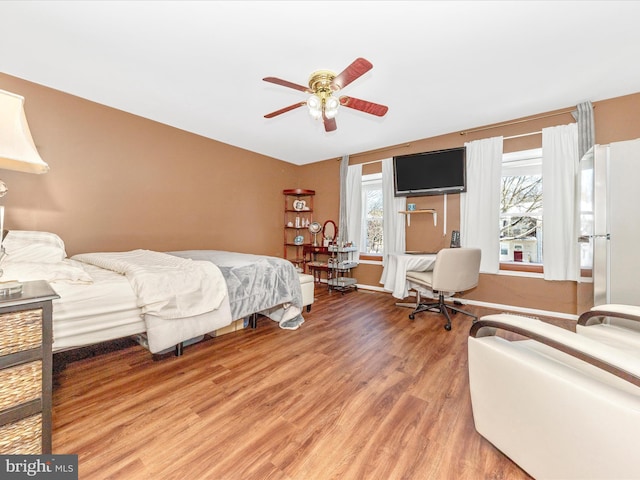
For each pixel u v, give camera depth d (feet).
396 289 10.34
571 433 2.75
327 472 3.55
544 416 3.02
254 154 15.17
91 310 5.14
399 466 3.66
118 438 4.07
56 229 8.63
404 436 4.21
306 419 4.58
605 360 2.54
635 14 5.47
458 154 11.07
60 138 8.64
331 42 6.32
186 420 4.51
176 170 11.68
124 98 9.11
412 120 10.77
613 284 6.35
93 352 7.00
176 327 6.08
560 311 9.86
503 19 5.61
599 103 9.16
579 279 8.41
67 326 4.89
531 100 9.16
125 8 5.38
